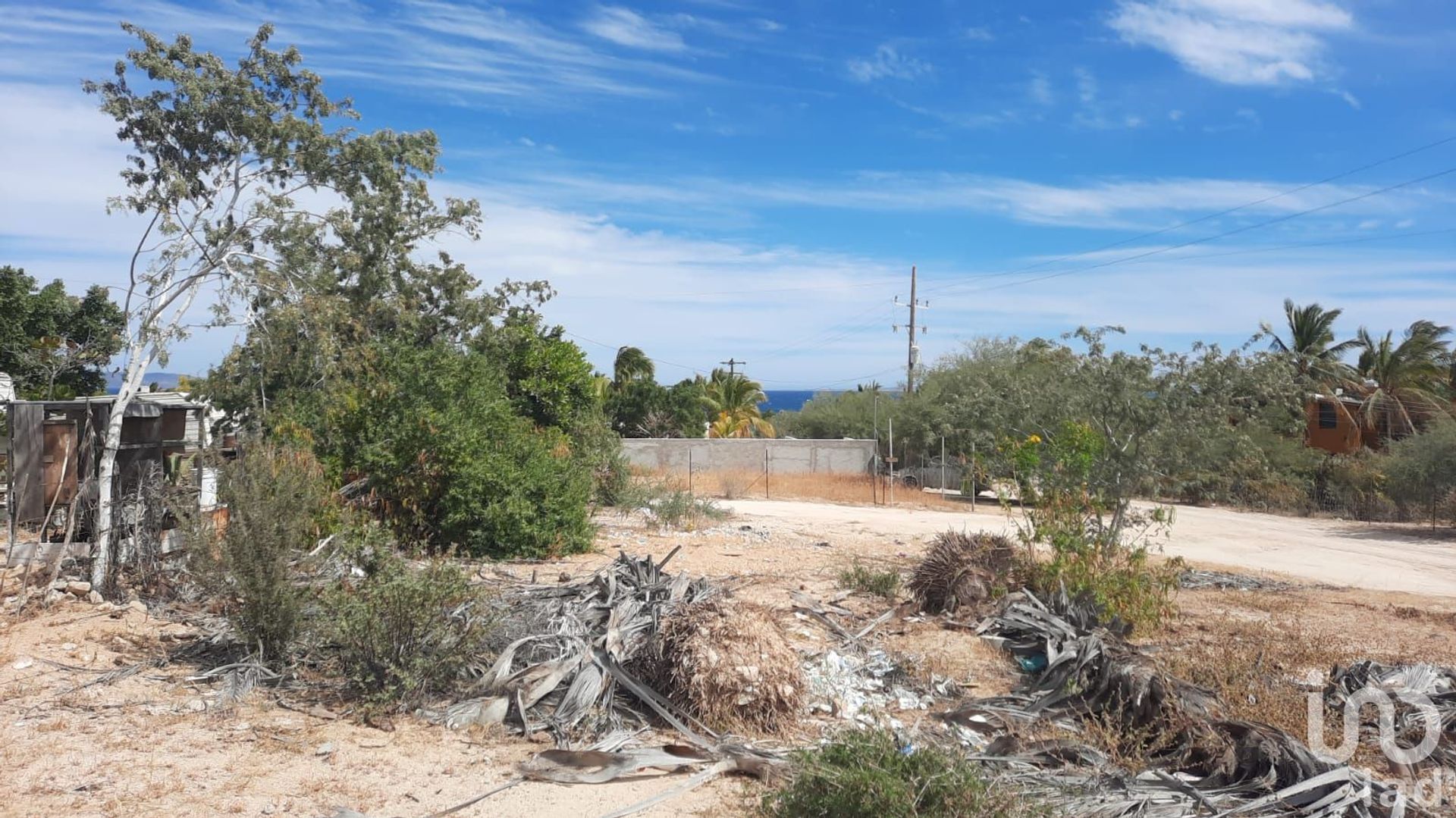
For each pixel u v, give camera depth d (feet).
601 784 18.70
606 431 69.67
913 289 159.22
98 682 22.81
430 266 67.00
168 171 32.99
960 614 33.32
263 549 24.00
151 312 32.32
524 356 68.13
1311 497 104.12
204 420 36.29
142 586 30.68
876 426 142.92
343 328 44.98
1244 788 18.60
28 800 16.39
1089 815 17.37
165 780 17.57
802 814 15.81
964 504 99.81
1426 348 120.98
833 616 33.32
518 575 38.78
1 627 26.53
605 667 23.04
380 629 22.44
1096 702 23.54
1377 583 52.11
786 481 111.34
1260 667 27.12
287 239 37.11
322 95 37.27
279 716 21.48
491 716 21.63
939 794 15.74
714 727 21.95
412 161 40.96
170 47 34.45
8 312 70.08
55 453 30.55
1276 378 37.65
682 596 28.27
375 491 43.27
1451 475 89.40
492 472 43.52
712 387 188.14
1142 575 34.58
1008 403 40.24
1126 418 37.91
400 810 16.98
